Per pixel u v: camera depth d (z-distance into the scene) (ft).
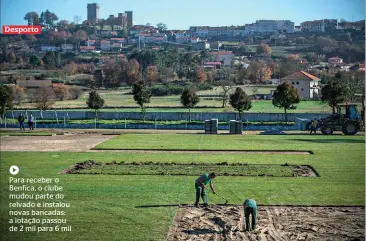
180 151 173.37
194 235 84.89
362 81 377.71
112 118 307.37
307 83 458.50
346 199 106.01
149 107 364.99
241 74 579.48
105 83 543.39
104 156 161.79
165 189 115.24
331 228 88.53
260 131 247.70
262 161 151.94
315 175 130.93
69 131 245.65
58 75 570.46
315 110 342.64
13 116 313.53
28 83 451.53
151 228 87.81
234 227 88.89
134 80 544.62
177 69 626.23
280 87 280.72
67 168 140.87
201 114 299.58
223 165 145.28
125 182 122.42
